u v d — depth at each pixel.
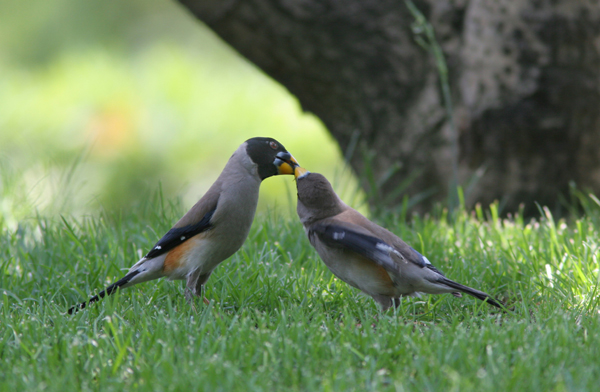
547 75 11.84
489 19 12.18
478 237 10.14
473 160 12.73
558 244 9.40
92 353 6.46
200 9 13.38
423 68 13.50
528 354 6.11
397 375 5.83
